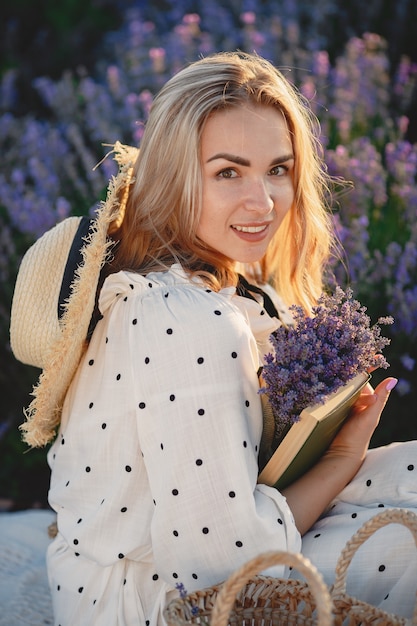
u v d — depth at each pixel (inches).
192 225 79.3
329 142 158.7
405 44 209.0
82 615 74.5
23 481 135.3
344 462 78.8
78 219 82.7
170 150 78.2
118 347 76.4
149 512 74.0
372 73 175.0
